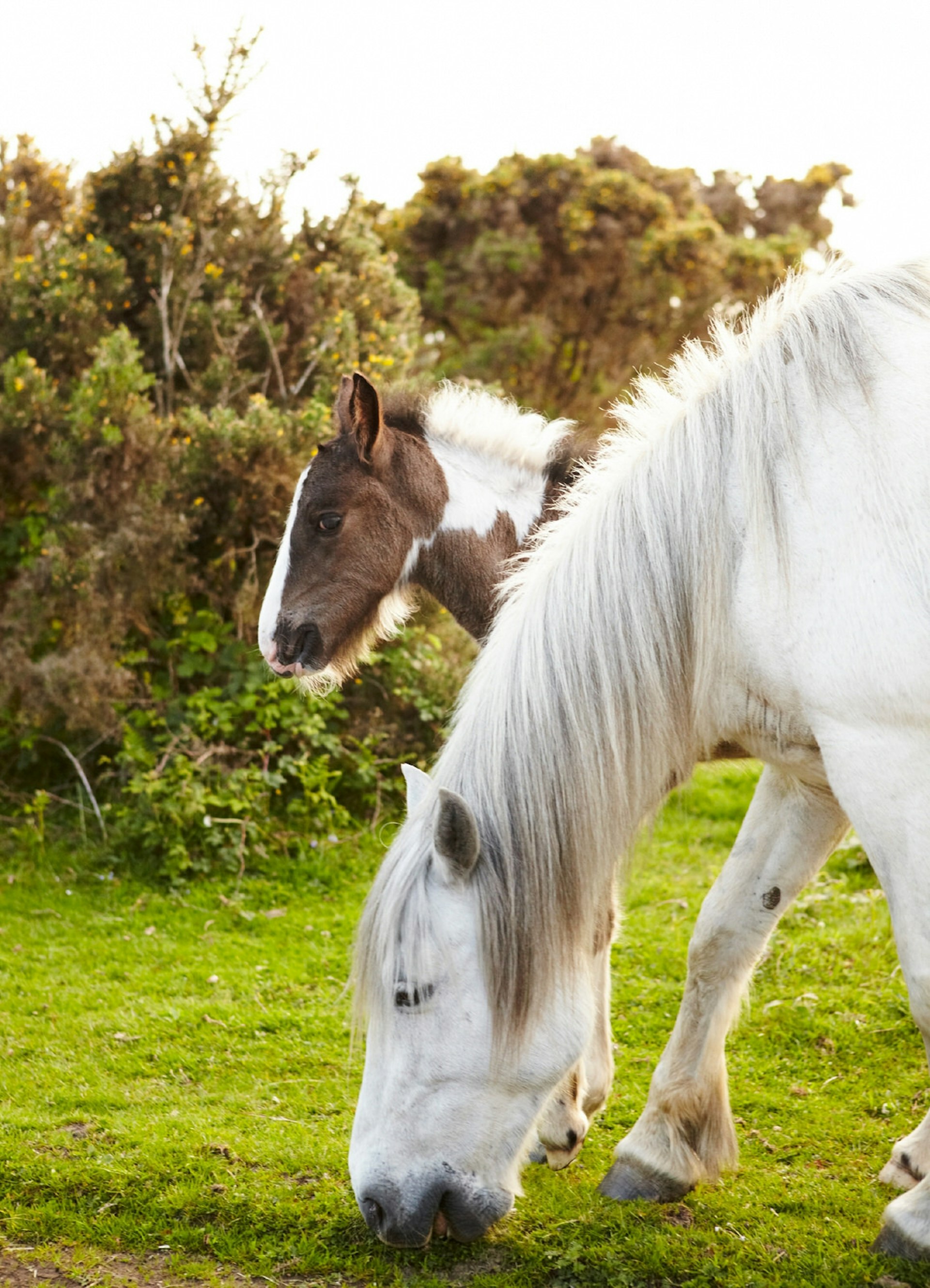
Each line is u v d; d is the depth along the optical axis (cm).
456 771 231
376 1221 223
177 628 562
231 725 523
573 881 225
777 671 223
